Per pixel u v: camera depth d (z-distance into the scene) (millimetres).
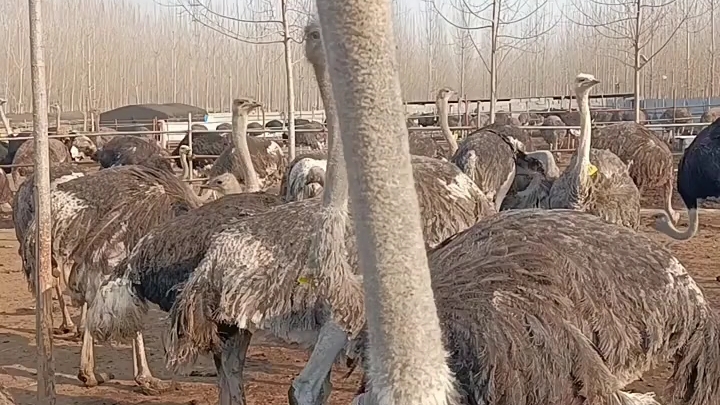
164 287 5020
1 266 10562
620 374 3404
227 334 4617
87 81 52844
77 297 6160
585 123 7863
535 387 3037
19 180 16891
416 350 1854
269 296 4340
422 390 1861
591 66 47250
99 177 6145
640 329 3404
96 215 5980
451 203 5500
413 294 1829
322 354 4152
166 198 6094
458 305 3191
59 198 6031
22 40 51031
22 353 7102
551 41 51531
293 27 12375
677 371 3594
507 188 9914
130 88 56688
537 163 9727
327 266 3941
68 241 5949
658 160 12141
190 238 5016
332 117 3889
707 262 9617
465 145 10148
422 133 15953
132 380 6402
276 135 21969
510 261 3357
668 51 41812
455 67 51406
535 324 3127
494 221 3660
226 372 4719
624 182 8148
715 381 3602
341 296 3945
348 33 1626
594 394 3102
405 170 1741
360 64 1645
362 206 1750
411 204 1773
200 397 6012
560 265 3357
